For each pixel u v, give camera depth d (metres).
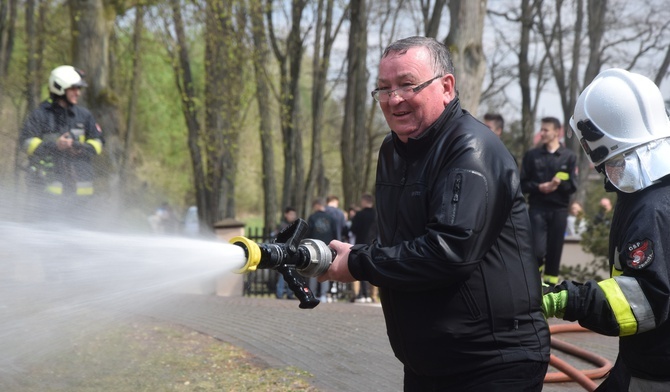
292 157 24.78
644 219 2.63
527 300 2.72
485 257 2.68
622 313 2.61
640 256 2.60
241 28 19.30
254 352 6.43
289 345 6.83
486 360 2.69
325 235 12.66
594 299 2.65
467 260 2.56
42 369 5.25
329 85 31.31
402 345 2.83
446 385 2.79
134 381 5.21
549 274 9.06
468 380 2.74
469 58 11.34
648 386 2.79
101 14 14.11
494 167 2.65
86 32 13.98
